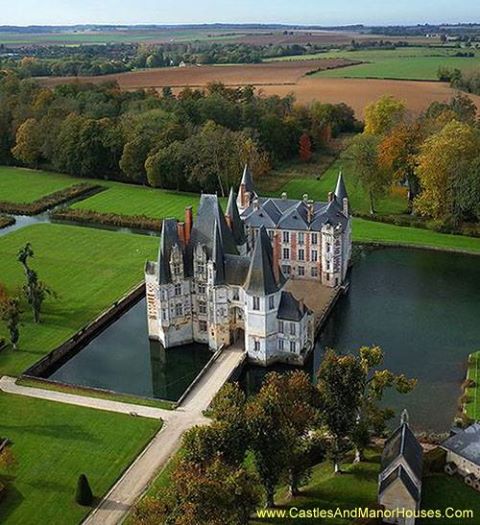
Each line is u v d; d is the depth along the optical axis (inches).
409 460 3265.3
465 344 5305.1
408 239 7573.8
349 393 3489.2
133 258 7175.2
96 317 5792.3
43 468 3818.9
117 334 5733.3
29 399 4547.2
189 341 5541.3
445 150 7731.3
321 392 3518.7
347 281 6594.5
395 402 4559.5
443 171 7736.2
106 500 3555.6
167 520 2613.2
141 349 5497.1
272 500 3390.7
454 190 7672.2
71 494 3599.9
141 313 6082.7
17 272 6776.6
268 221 6589.6
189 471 2883.9
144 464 3848.4
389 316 5836.6
